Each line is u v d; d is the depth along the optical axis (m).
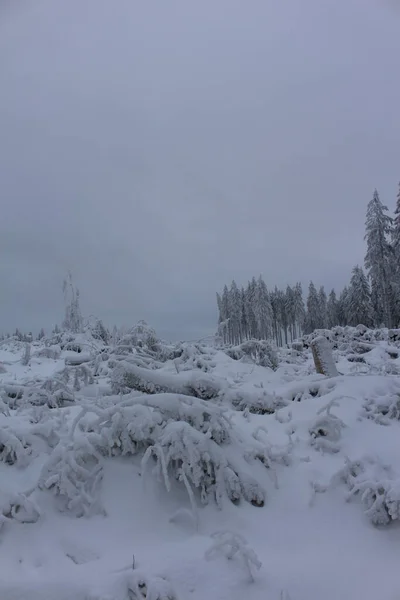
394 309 37.97
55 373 8.09
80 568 3.03
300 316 58.50
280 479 4.32
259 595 2.85
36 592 2.77
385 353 14.45
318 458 4.66
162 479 3.96
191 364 9.56
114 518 3.63
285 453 4.56
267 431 5.07
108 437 4.14
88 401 6.56
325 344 8.36
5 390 6.87
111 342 12.15
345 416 5.43
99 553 3.28
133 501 3.78
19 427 4.41
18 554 3.20
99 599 2.71
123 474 4.02
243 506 3.92
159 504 3.80
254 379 8.73
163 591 2.73
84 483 3.83
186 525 3.66
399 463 4.44
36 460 4.12
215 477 3.98
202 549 3.23
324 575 3.07
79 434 4.27
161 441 3.99
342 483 4.21
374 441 4.88
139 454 4.23
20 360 13.37
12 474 3.96
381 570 3.16
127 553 3.24
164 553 3.17
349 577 3.07
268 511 3.90
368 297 42.41
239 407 5.95
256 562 2.96
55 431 4.46
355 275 42.97
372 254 36.72
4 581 2.85
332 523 3.79
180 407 4.41
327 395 5.94
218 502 3.85
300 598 2.85
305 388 6.64
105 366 9.95
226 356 11.09
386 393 5.91
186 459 3.92
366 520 3.81
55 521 3.55
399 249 35.16
